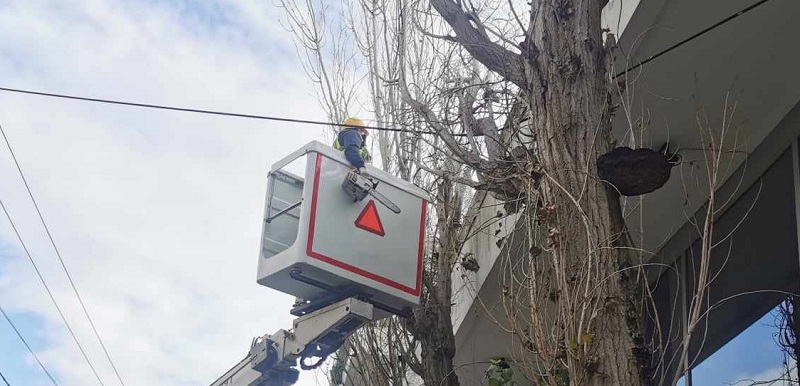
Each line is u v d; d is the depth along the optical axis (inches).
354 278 303.0
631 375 209.2
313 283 302.4
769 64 311.1
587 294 214.1
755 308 350.0
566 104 246.5
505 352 492.1
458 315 468.1
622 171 232.8
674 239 406.6
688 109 331.6
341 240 303.7
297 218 309.0
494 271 402.9
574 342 211.6
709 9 284.5
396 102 459.8
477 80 381.4
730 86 321.7
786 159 343.6
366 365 428.1
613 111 253.9
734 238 373.4
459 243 412.2
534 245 242.4
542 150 245.1
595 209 230.1
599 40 258.4
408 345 419.5
